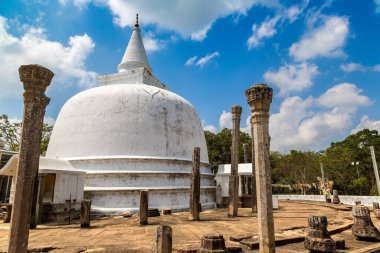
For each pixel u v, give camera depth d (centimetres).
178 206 1997
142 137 2064
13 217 599
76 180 1738
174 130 2225
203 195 2295
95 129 2058
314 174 4203
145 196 1445
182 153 2220
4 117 3322
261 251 711
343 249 938
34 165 639
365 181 3759
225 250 771
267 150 766
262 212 726
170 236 693
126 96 2161
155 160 2036
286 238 1029
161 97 2280
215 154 4075
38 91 668
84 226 1338
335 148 4475
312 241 870
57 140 2145
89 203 1377
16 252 586
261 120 780
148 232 1189
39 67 665
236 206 1770
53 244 957
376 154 3956
